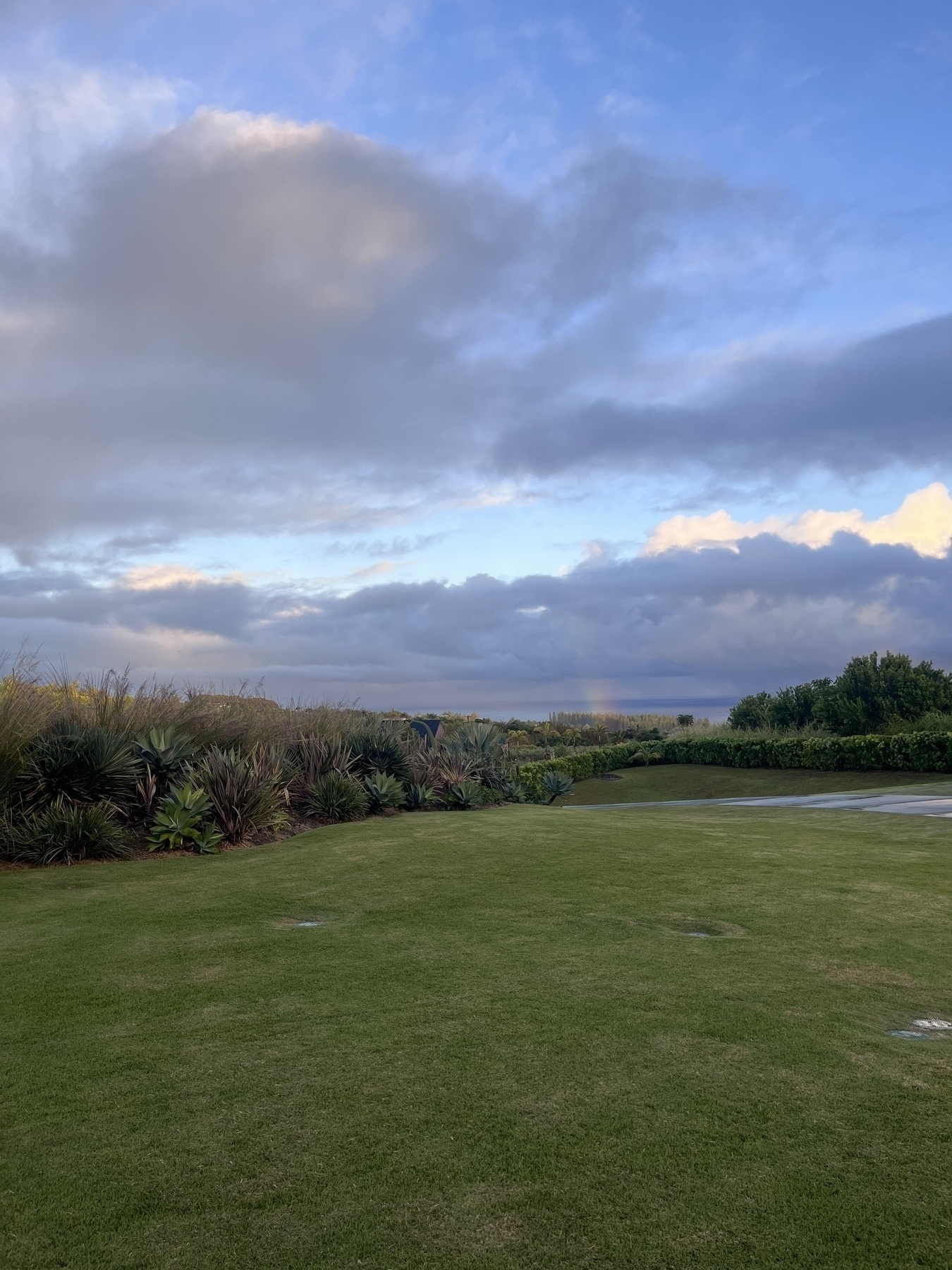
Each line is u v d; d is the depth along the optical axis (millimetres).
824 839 8938
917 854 7855
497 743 17406
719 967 4391
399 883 6762
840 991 3982
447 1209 2291
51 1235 2209
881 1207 2271
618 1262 2072
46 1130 2750
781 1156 2518
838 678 26000
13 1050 3424
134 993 4125
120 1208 2322
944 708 23703
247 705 13180
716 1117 2756
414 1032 3523
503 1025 3574
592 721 36656
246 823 9742
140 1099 2955
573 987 4062
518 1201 2318
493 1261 2086
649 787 23906
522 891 6363
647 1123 2717
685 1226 2205
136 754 10055
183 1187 2414
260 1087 3029
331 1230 2211
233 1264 2090
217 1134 2705
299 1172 2479
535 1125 2719
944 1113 2771
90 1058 3330
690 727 32688
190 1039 3512
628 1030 3496
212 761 10281
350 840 9367
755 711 28875
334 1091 2986
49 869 8016
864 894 6141
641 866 7312
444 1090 2973
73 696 10875
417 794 13578
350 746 13570
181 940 5176
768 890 6277
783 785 21594
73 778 9383
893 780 20016
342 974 4363
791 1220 2223
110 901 6418
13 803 9031
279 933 5316
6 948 5039
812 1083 2996
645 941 4930
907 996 3934
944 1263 2057
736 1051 3273
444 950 4793
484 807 14320
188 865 8188
